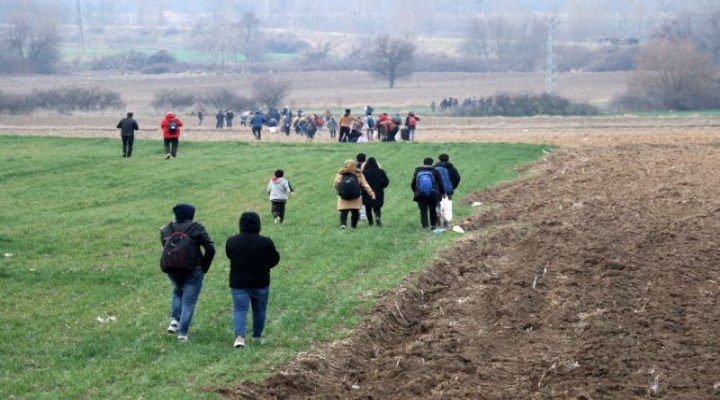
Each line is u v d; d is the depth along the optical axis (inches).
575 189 3115.2
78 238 2142.0
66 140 4345.5
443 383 1252.5
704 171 3503.9
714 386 1262.3
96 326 1451.8
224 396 1173.1
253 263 1368.1
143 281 1753.2
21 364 1263.5
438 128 6186.0
